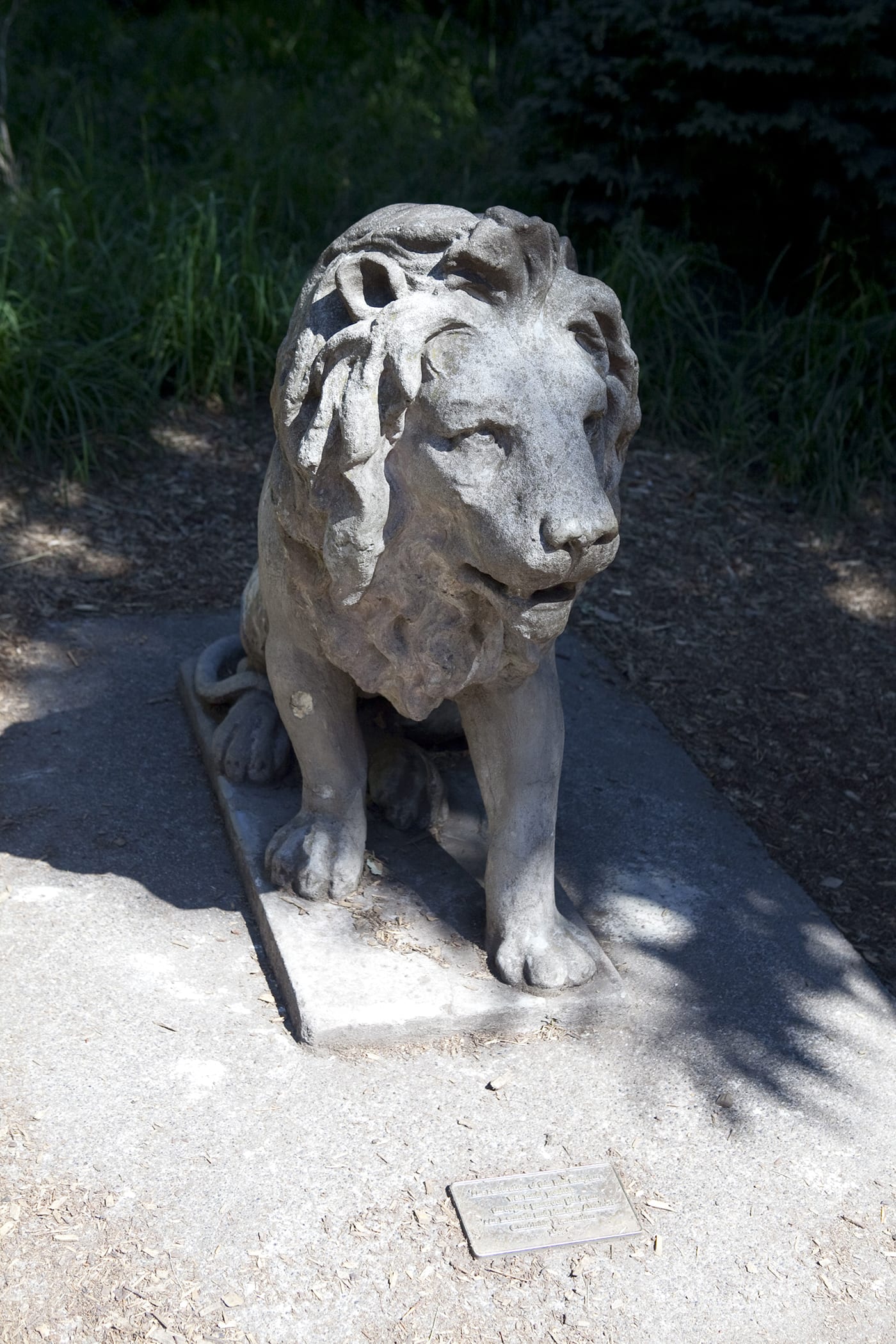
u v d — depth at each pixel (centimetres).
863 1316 208
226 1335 195
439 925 265
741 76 536
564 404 204
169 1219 210
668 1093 243
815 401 523
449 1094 237
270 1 906
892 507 512
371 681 242
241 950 265
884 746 383
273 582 247
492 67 818
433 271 206
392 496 211
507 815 256
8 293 486
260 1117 229
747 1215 222
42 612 395
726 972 273
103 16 833
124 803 308
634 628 425
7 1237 205
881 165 534
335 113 745
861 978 277
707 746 371
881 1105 246
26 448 476
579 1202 220
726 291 578
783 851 331
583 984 255
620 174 563
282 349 225
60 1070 234
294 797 297
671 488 505
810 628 438
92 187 574
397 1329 198
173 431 503
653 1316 204
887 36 548
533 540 200
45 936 264
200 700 332
